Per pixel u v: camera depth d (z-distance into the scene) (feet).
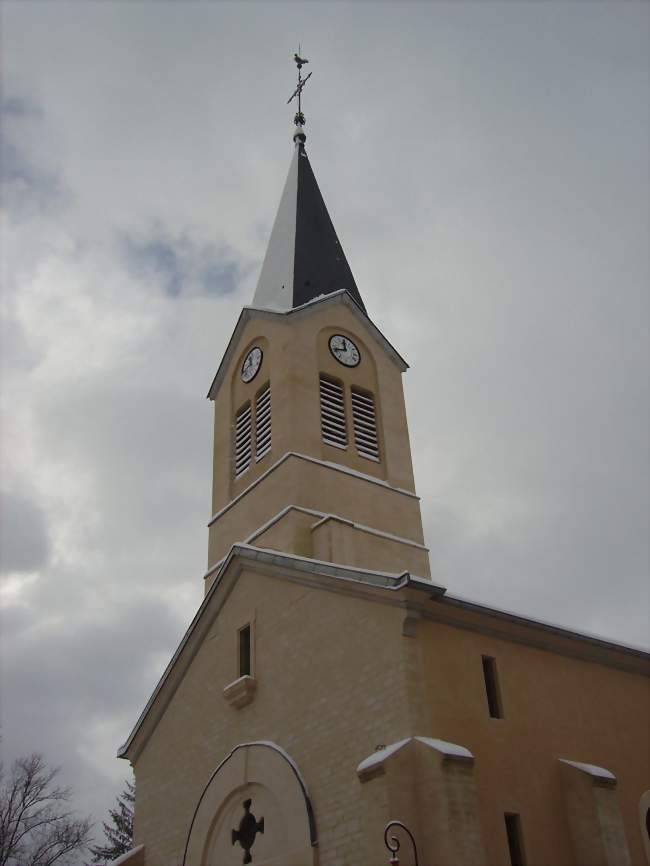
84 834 135.03
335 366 107.24
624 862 58.13
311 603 69.31
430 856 51.29
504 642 65.36
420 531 100.53
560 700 66.39
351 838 56.59
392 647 59.62
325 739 62.34
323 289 117.70
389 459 103.86
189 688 81.15
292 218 127.75
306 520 90.63
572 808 60.75
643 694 74.43
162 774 79.87
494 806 56.75
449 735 57.21
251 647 74.28
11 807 131.75
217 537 101.65
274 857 62.03
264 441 102.83
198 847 69.97
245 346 112.27
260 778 66.39
